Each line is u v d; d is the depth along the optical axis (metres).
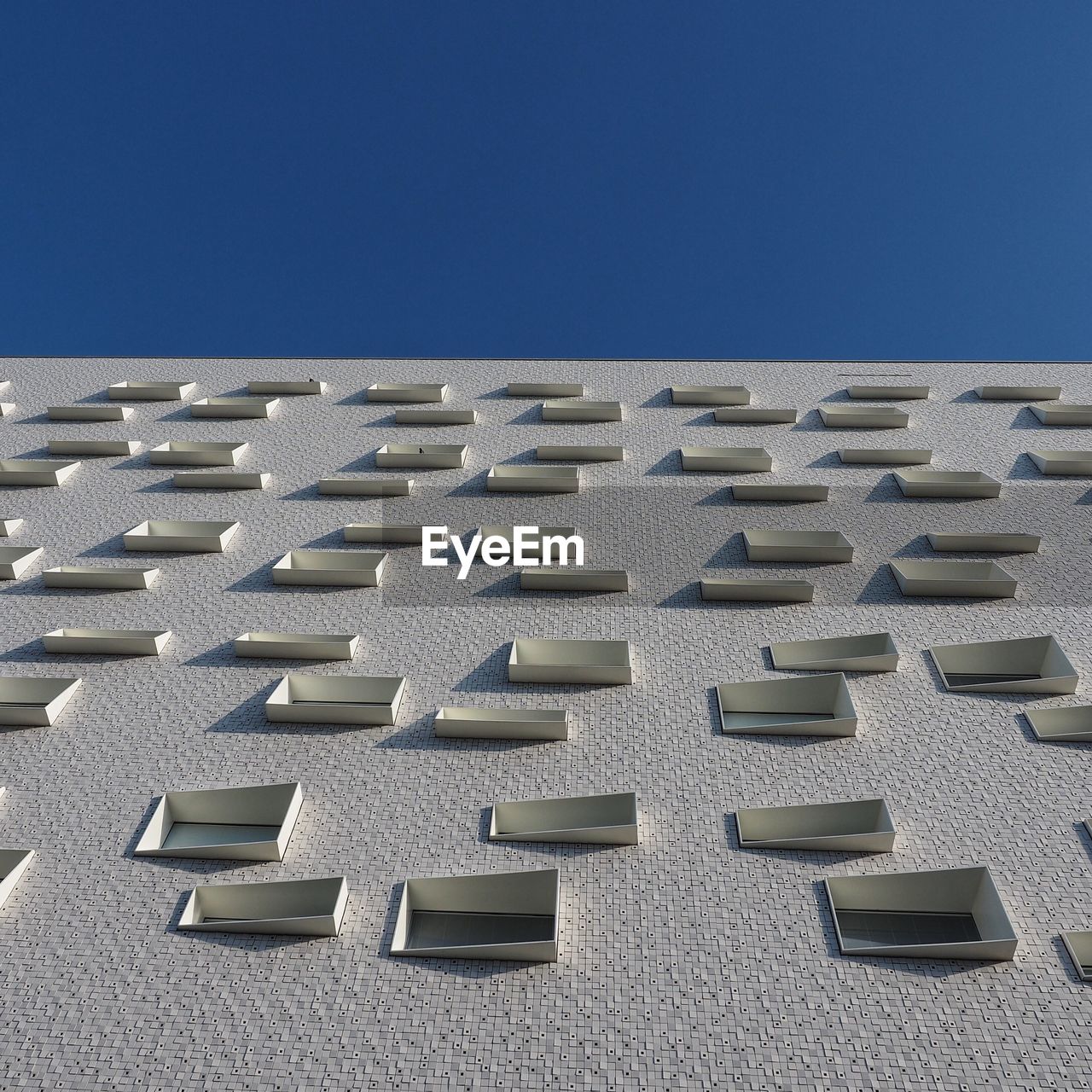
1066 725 13.70
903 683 14.73
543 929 11.26
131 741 13.95
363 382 27.88
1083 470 21.23
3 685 14.89
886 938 10.99
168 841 12.55
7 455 23.31
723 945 10.62
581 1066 9.37
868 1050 9.42
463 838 12.18
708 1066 9.33
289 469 22.55
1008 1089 9.02
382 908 11.19
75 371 28.42
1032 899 10.99
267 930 10.81
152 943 10.74
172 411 25.69
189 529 19.75
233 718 14.42
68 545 19.30
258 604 17.34
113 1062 9.41
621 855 11.85
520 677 15.06
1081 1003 9.79
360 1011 9.94
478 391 27.17
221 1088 9.18
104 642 15.80
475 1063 9.41
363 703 14.98
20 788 13.03
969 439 23.45
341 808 12.70
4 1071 9.34
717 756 13.48
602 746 13.70
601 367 28.78
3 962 10.48
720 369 28.41
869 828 12.23
